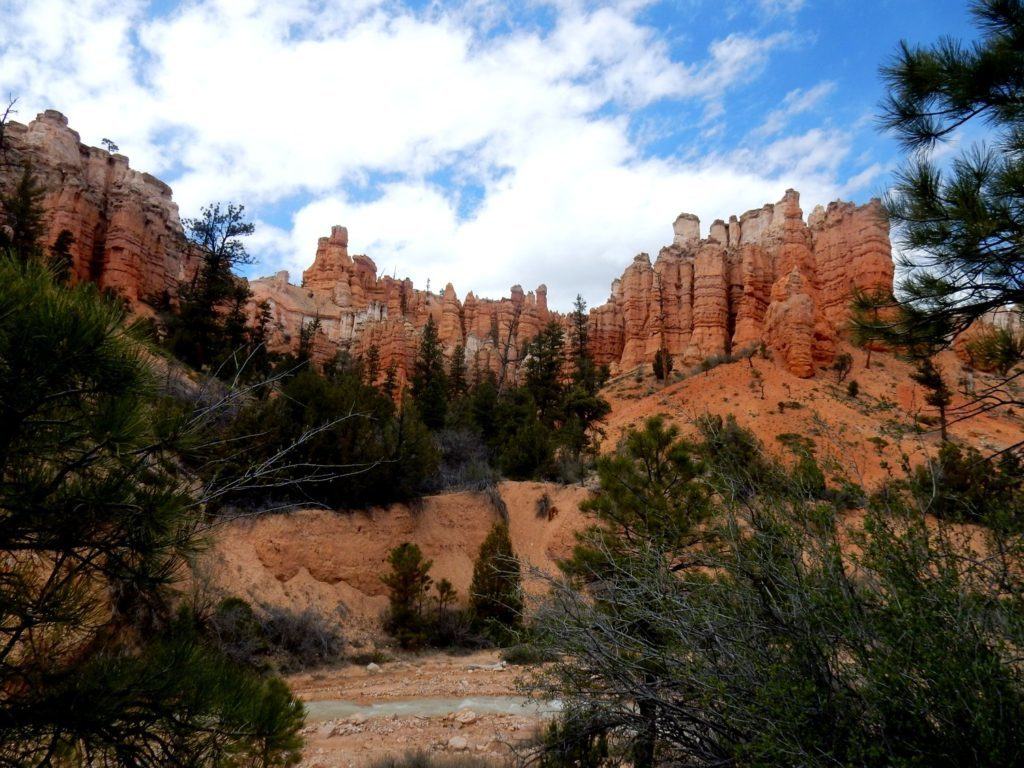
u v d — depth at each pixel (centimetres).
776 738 304
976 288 531
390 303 10962
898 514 345
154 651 307
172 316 4509
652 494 817
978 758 257
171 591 331
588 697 472
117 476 285
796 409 4244
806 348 5541
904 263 566
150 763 283
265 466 394
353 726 1112
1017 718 263
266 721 328
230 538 1980
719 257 8100
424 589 2220
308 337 6750
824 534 349
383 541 2388
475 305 11575
